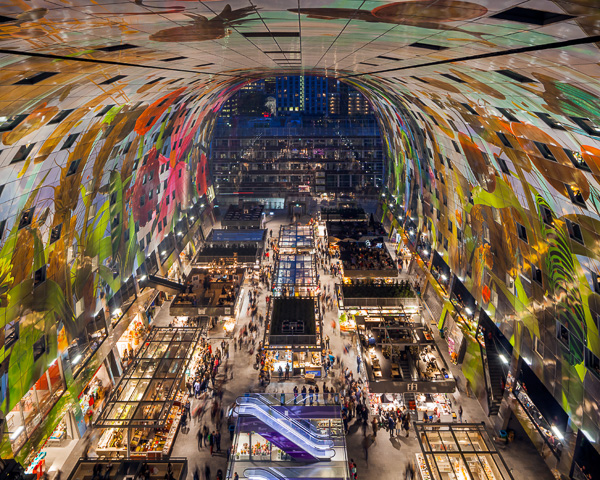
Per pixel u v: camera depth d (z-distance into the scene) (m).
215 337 45.66
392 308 44.84
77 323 32.44
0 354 23.36
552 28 10.17
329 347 44.00
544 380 27.88
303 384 38.03
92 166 31.97
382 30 14.20
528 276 29.33
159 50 17.77
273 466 26.70
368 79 36.66
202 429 32.69
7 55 13.36
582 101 15.43
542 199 25.53
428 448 26.83
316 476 26.17
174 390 32.22
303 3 10.91
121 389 32.28
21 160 22.25
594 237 21.27
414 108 41.34
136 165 42.56
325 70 34.41
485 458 25.95
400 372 34.59
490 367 35.69
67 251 30.56
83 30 12.62
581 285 23.02
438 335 46.78
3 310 23.45
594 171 19.30
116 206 38.97
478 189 36.19
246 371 39.84
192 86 36.28
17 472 23.78
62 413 29.86
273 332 39.47
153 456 29.61
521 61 14.25
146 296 47.38
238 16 12.62
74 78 18.66
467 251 41.19
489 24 11.17
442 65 19.44
